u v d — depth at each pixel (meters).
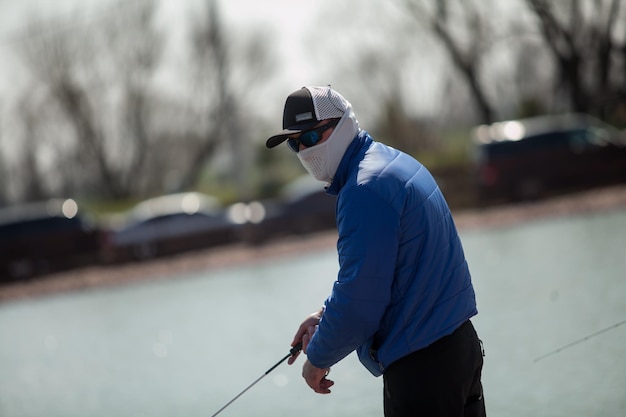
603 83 95.94
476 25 104.56
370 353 10.02
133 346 30.33
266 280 45.19
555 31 96.19
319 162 9.99
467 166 72.19
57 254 69.44
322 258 52.62
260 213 67.00
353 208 9.38
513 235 48.81
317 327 9.82
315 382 10.03
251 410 19.05
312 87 10.07
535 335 21.81
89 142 131.75
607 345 19.59
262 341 27.44
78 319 40.84
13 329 40.84
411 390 9.62
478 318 25.30
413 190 9.52
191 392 21.58
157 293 47.56
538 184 66.31
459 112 110.00
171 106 134.12
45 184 133.62
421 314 9.52
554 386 17.17
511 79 105.81
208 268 57.00
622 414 14.75
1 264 68.94
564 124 71.69
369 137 10.12
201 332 31.02
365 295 9.24
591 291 26.45
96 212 119.44
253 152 109.69
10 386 25.92
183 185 133.50
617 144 66.56
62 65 128.88
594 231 43.66
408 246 9.45
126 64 132.25
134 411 20.25
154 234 67.75
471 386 10.04
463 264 9.93
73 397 22.92
